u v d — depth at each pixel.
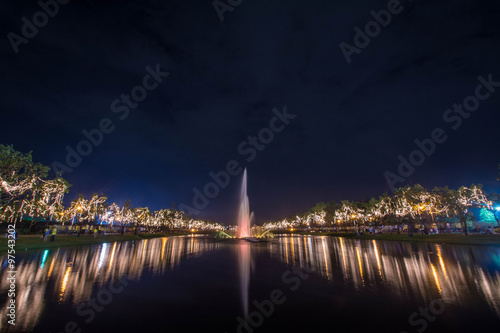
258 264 15.81
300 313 7.07
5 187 24.33
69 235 40.94
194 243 36.66
